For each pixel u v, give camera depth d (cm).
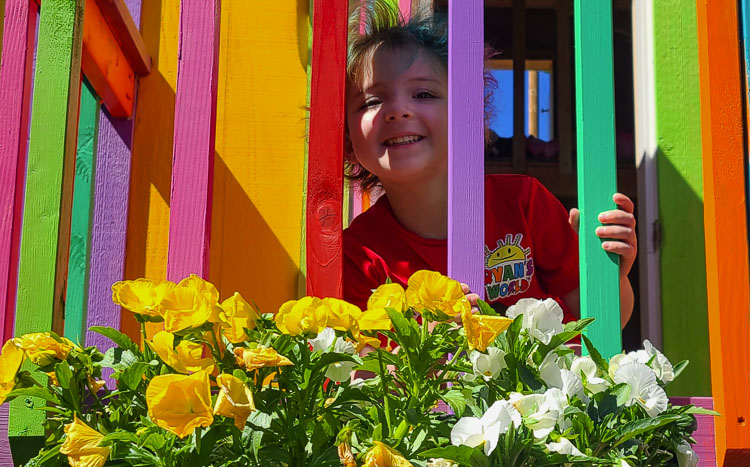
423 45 196
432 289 95
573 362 105
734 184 127
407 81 192
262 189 202
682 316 182
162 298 89
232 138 204
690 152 187
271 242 200
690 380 180
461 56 129
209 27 130
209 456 85
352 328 92
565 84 432
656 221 185
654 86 188
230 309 90
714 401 124
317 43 131
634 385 97
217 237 199
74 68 124
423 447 92
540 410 89
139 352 94
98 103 197
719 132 128
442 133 193
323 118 129
